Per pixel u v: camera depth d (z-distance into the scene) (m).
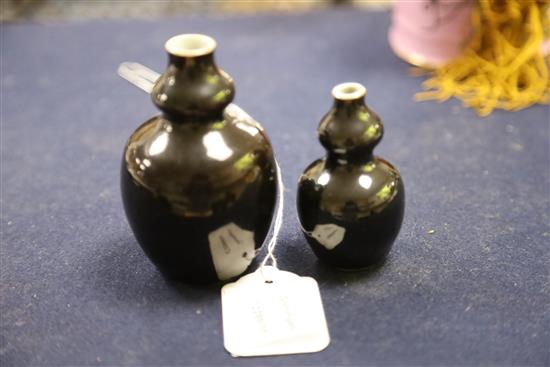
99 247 0.34
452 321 0.29
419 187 0.38
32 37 0.54
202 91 0.27
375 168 0.29
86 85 0.48
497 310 0.30
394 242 0.33
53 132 0.43
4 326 0.29
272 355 0.28
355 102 0.28
